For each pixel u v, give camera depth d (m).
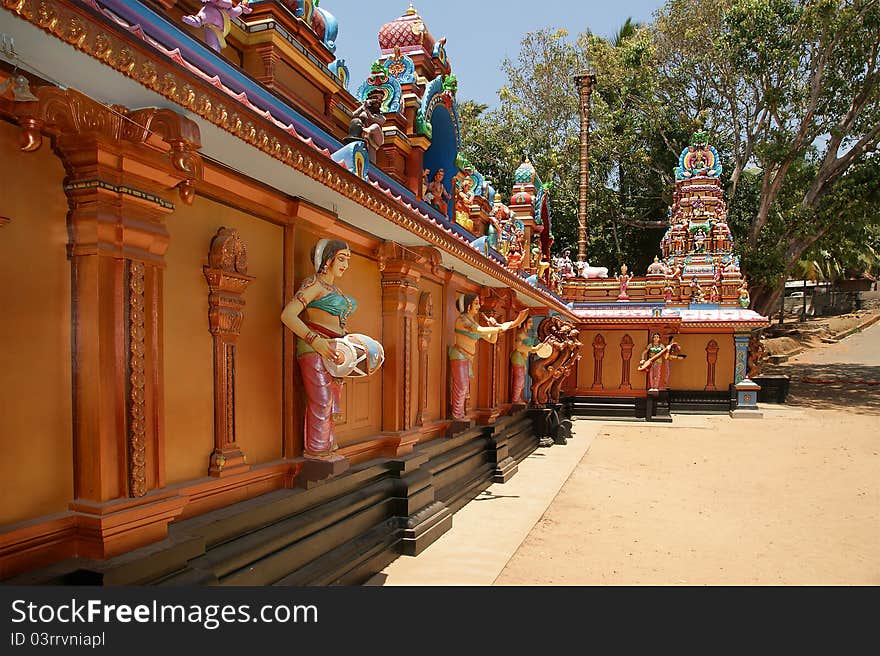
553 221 24.22
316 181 3.20
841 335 31.39
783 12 18.19
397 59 6.62
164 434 2.76
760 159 19.91
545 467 9.18
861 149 19.86
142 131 2.28
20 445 2.18
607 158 24.00
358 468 4.67
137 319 2.46
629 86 22.66
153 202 2.51
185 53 3.21
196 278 3.04
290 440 3.82
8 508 2.14
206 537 2.91
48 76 1.98
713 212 18.53
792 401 18.61
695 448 11.26
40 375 2.25
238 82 3.65
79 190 2.31
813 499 7.39
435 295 6.77
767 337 31.11
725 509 6.88
